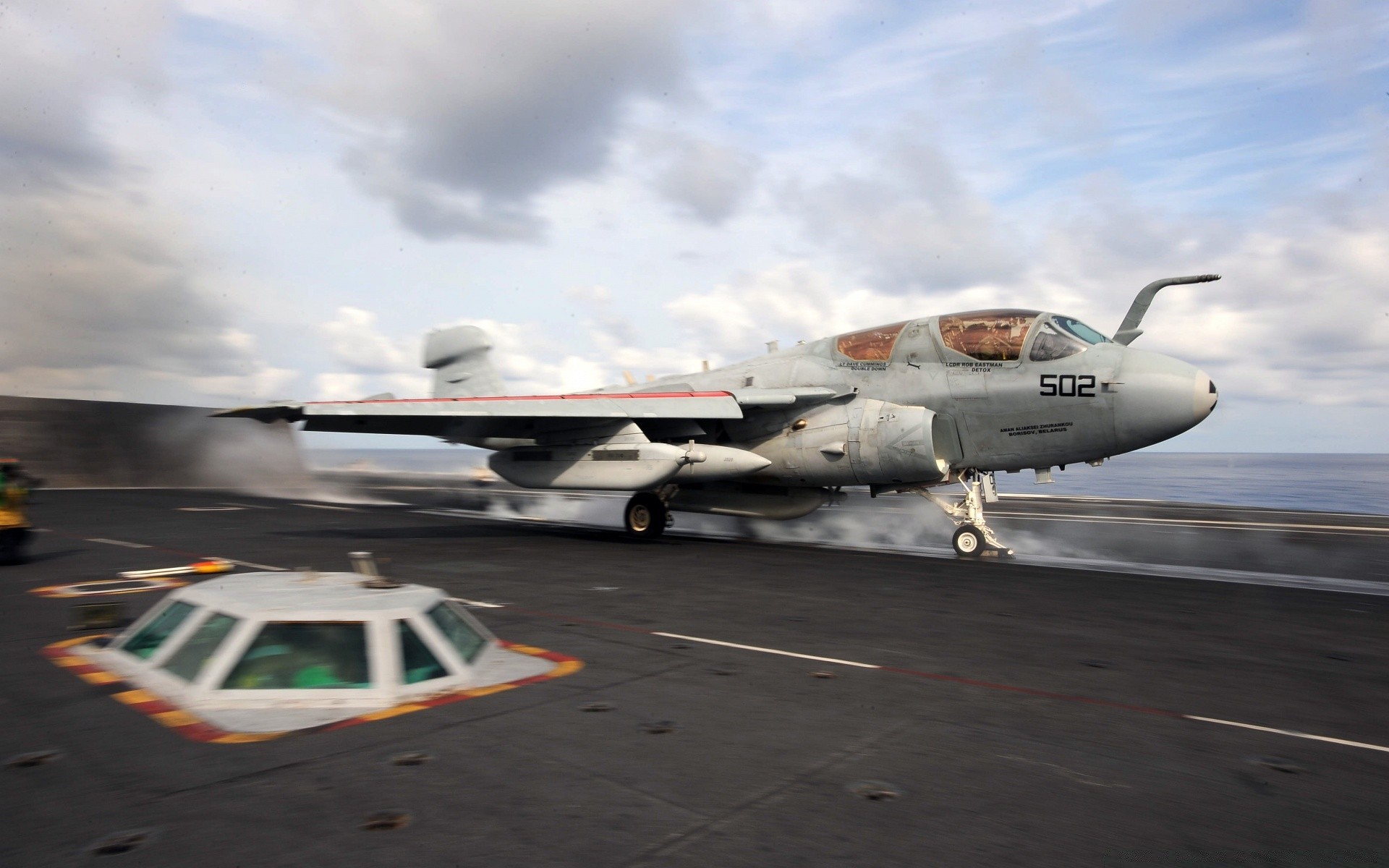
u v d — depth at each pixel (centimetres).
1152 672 696
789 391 1750
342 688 542
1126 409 1494
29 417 3978
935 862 345
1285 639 851
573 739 489
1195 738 524
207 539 1725
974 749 491
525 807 391
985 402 1616
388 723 503
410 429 1795
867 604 1013
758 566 1370
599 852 346
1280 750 505
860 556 1581
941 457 1692
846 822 384
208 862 332
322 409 1505
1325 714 585
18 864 327
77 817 373
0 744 465
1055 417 1560
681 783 426
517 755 459
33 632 785
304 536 1816
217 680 535
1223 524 2508
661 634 814
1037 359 1573
